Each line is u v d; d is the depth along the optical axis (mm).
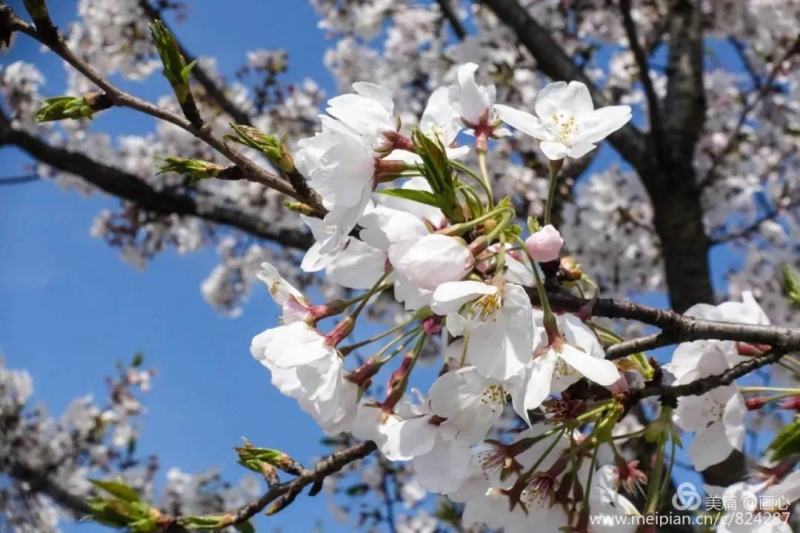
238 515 369
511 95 1173
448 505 572
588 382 343
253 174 339
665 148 984
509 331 301
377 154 329
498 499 349
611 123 343
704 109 1064
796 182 1246
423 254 303
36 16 320
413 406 337
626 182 1122
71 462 1445
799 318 1180
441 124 373
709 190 1148
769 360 348
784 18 1195
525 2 1233
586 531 344
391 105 340
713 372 366
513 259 334
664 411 354
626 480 365
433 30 1394
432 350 1236
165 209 1314
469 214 328
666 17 1179
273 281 340
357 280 343
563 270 338
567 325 317
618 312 335
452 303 297
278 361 318
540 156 1188
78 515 1400
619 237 1116
